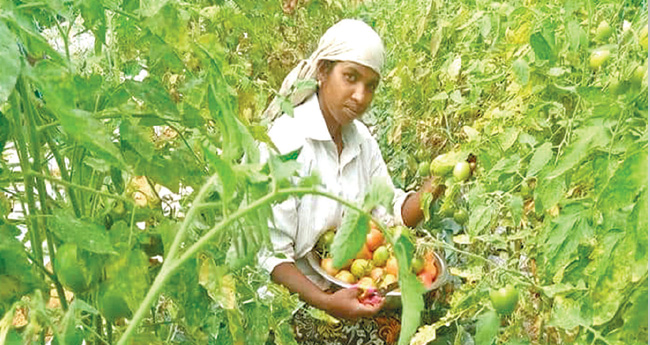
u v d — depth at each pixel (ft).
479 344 3.10
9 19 1.47
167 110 2.14
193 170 2.38
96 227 1.80
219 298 2.08
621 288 2.03
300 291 5.17
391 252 5.50
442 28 6.43
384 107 8.75
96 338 2.07
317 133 5.40
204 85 2.32
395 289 5.17
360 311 5.02
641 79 2.65
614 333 2.28
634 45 2.94
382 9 9.55
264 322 2.60
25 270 1.68
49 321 1.43
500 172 3.75
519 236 3.69
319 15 9.09
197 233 2.55
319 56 5.41
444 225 6.15
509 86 4.78
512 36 4.66
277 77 7.89
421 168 6.13
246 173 1.55
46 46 1.51
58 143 2.60
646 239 1.95
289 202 5.23
